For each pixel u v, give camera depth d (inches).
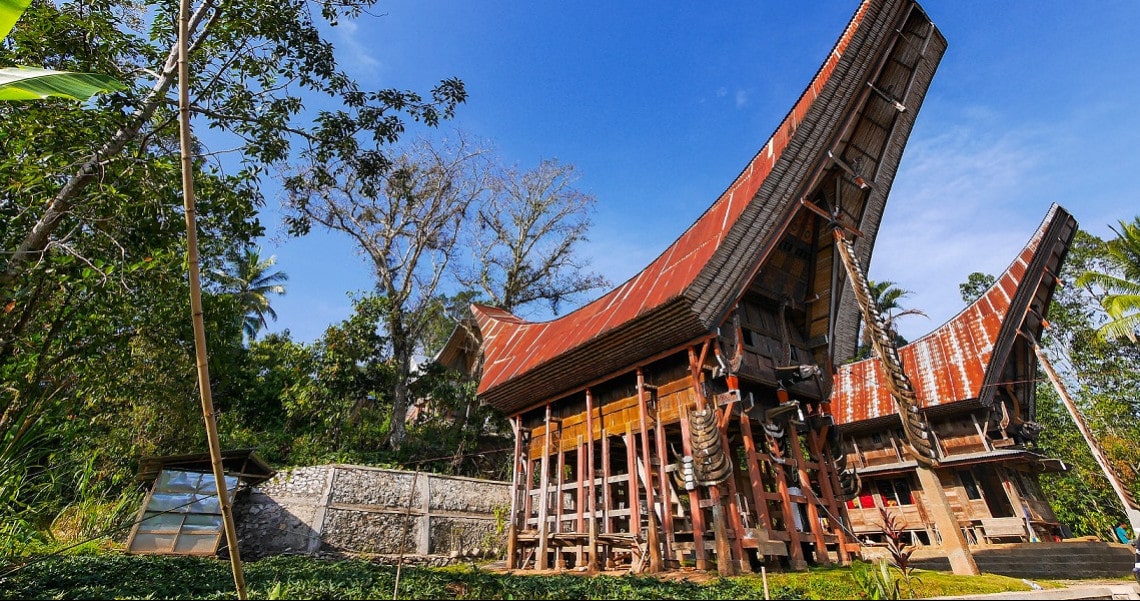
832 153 454.6
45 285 314.2
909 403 377.1
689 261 448.1
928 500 362.9
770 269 480.1
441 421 1122.0
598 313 563.2
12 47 343.3
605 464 475.5
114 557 397.4
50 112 312.5
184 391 586.6
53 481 372.5
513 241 1288.1
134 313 352.5
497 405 624.7
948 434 725.3
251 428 956.0
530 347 658.2
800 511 514.6
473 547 757.9
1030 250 737.6
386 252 1091.3
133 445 595.5
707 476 362.3
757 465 392.5
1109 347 1050.1
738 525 363.3
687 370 427.2
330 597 244.2
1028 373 755.4
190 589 281.3
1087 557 495.8
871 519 767.1
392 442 944.9
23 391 289.9
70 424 331.0
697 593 265.9
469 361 1037.2
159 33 404.8
